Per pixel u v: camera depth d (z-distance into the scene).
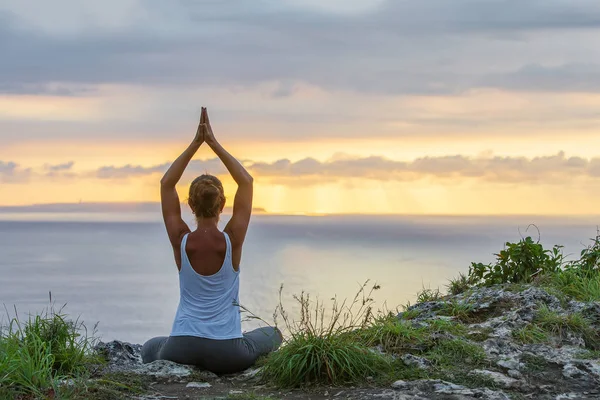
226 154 5.99
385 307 6.72
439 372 5.31
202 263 5.77
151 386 5.31
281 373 5.44
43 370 4.91
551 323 6.24
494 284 8.05
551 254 8.32
